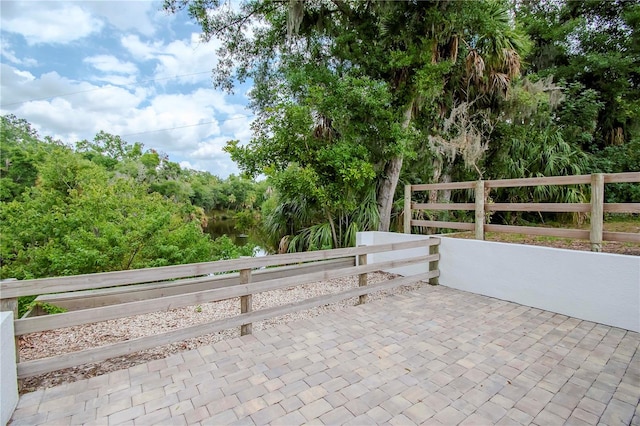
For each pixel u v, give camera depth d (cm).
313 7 596
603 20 927
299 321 326
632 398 199
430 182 719
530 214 757
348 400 197
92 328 323
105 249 480
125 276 233
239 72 698
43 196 678
